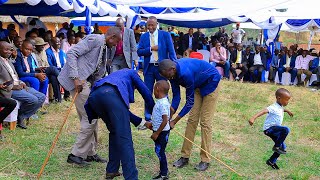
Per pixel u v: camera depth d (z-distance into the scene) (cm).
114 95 400
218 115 826
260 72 1426
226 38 1664
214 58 1423
